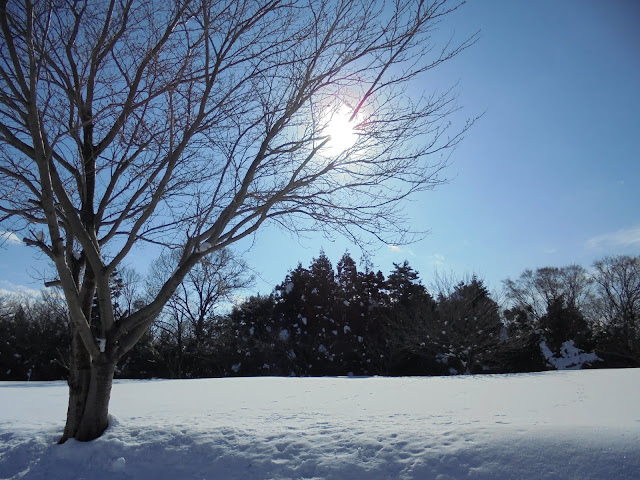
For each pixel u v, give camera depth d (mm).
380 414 7910
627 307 47219
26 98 6293
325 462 5293
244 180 7359
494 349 33688
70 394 6781
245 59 7453
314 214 7805
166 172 6977
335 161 7648
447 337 33250
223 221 7289
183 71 7043
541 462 4703
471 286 35125
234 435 6285
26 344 36781
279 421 7344
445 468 4852
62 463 5969
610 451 4707
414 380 15891
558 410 8055
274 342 37188
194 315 38406
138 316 6934
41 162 6168
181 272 7012
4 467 6062
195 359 39188
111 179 7492
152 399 11656
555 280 50594
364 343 37062
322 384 14680
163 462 5789
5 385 19750
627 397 9539
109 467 5805
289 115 7422
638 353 35844
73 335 6926
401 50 7188
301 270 39312
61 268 6391
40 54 6371
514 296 52312
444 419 7086
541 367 37844
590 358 38406
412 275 40094
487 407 8711
